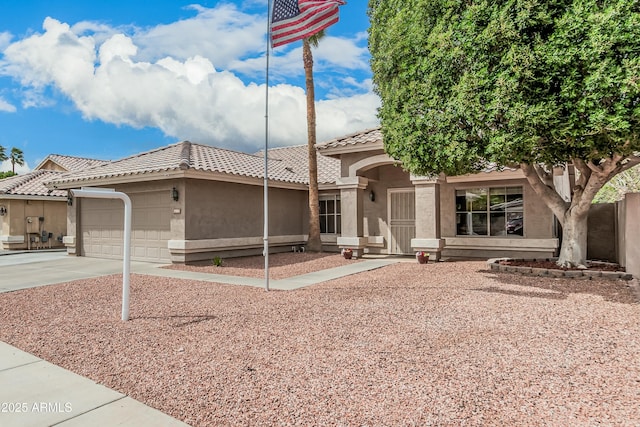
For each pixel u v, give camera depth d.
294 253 18.08
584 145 7.50
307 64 18.11
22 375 4.77
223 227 15.65
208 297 8.97
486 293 8.45
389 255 17.27
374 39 11.04
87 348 5.68
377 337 5.88
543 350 5.18
